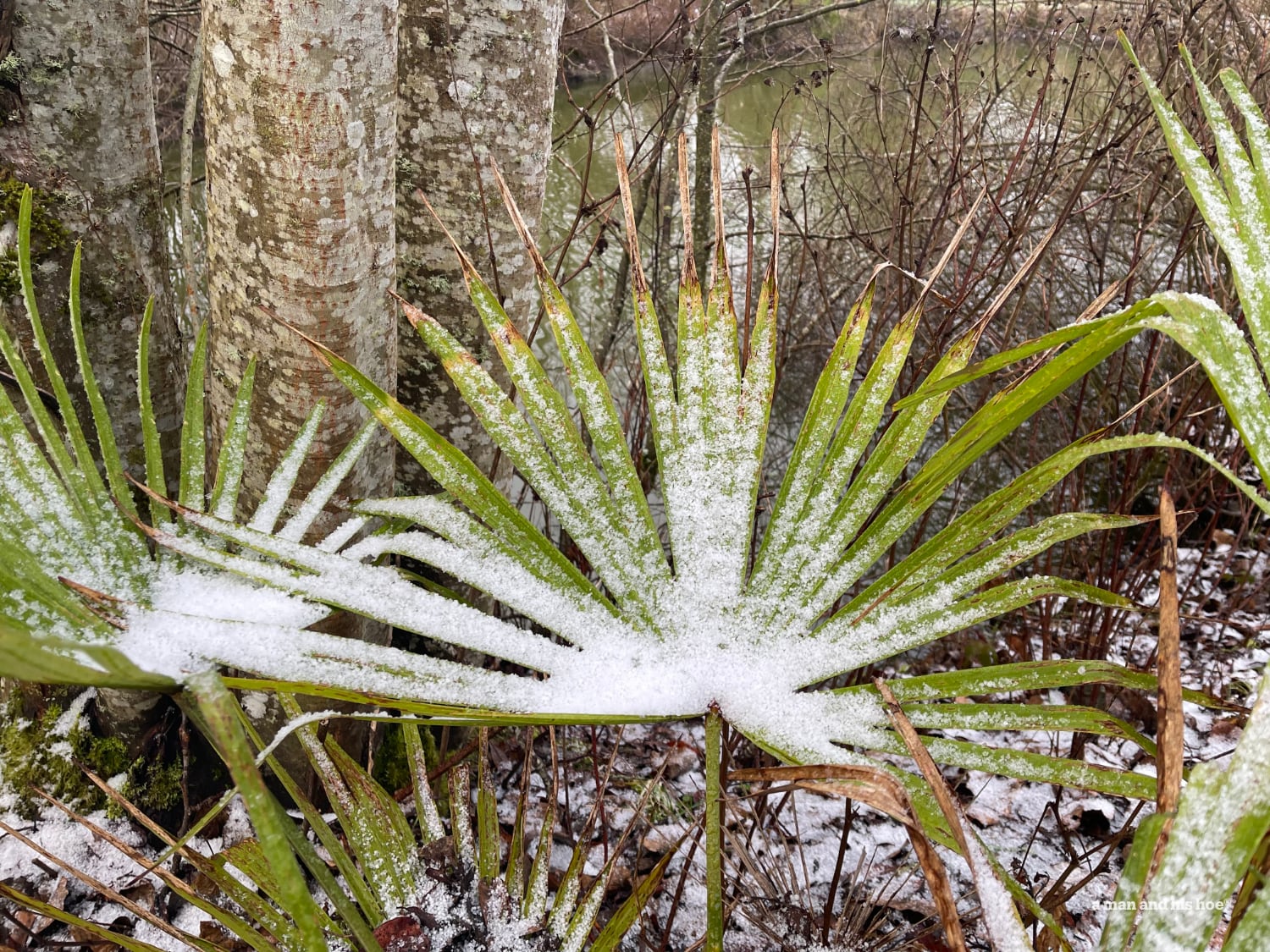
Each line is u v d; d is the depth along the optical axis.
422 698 0.69
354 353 1.02
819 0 3.04
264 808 0.53
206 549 0.73
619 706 0.71
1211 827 0.56
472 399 0.80
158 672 0.65
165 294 1.22
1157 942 0.55
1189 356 2.13
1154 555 1.71
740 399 0.82
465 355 0.80
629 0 2.77
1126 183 2.10
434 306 1.24
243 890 0.78
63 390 0.80
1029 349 0.65
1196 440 2.08
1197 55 2.13
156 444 0.86
